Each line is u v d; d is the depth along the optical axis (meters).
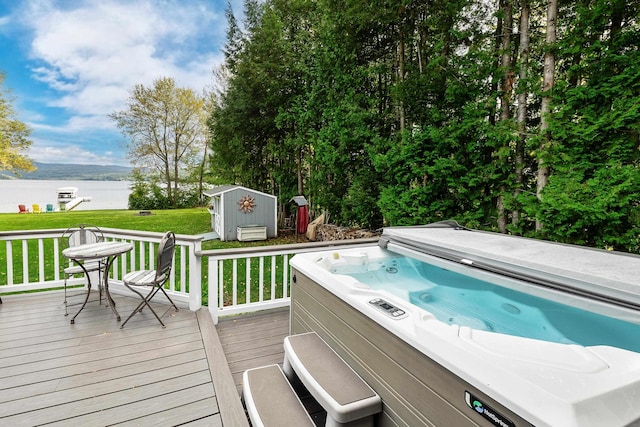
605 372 1.07
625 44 3.64
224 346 2.81
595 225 3.73
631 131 3.56
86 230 3.54
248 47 9.87
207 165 19.73
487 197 4.91
